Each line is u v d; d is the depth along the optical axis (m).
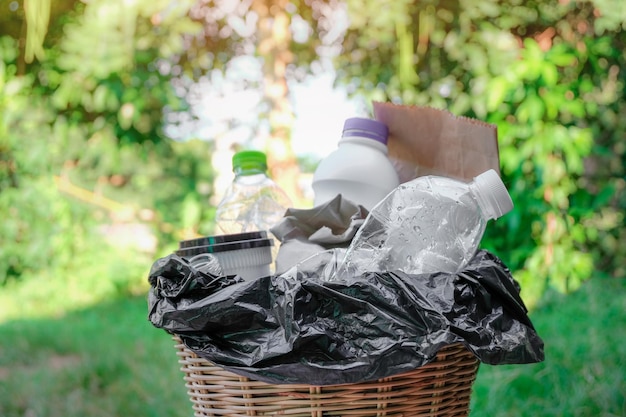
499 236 2.67
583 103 2.73
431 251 0.89
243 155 1.15
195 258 0.92
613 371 2.27
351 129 1.08
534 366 2.33
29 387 2.62
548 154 2.61
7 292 3.92
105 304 3.80
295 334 0.79
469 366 0.89
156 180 4.10
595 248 3.14
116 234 4.04
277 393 0.83
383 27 3.05
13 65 3.55
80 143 3.79
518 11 2.85
